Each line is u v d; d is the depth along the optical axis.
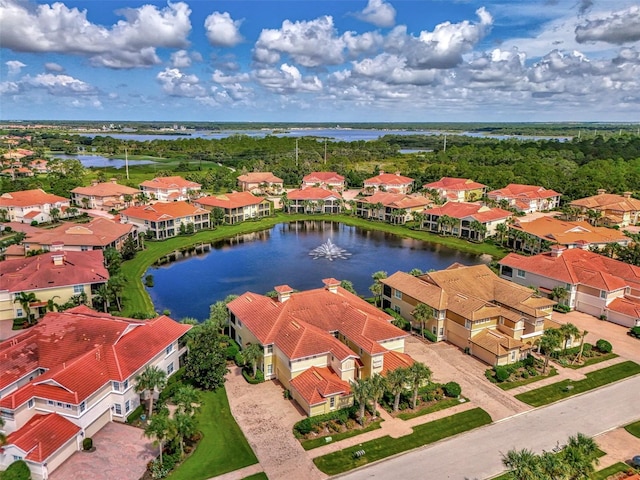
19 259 85.62
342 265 112.56
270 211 169.88
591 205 152.12
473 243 132.00
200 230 141.88
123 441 47.25
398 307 78.62
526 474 35.72
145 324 58.97
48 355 53.19
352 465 44.28
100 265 86.62
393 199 162.75
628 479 40.81
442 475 43.12
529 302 69.38
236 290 93.94
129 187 180.38
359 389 48.84
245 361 58.38
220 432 48.72
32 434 42.97
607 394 57.41
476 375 61.03
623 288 81.25
